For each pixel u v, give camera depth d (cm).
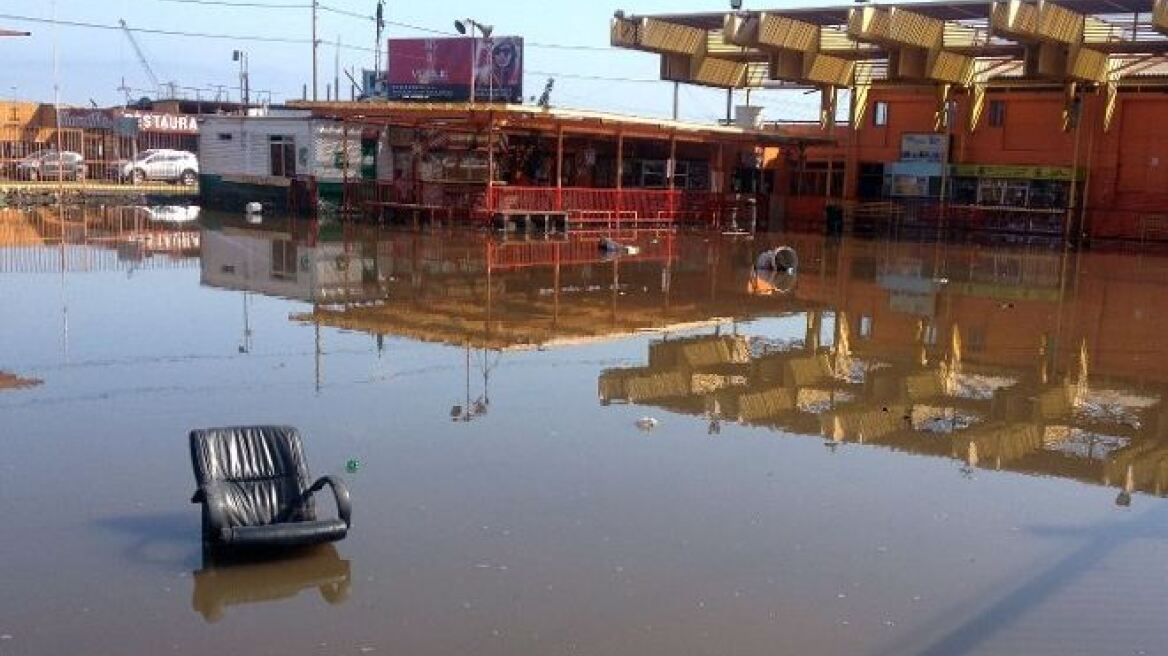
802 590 557
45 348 1144
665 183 4191
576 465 772
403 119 3178
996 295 1930
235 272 1914
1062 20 2994
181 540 603
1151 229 3309
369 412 911
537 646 483
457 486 713
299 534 574
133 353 1134
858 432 902
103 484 697
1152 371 1223
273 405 925
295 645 479
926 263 2567
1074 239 3391
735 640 495
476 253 2392
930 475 779
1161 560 615
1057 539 648
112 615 504
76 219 3130
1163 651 495
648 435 866
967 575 585
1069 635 510
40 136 4925
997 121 3612
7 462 738
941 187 3688
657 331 1406
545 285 1861
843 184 3969
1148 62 3350
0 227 2722
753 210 3797
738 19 3362
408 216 3284
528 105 3050
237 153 3728
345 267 2039
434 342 1260
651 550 606
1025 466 811
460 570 568
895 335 1442
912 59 3338
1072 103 3375
